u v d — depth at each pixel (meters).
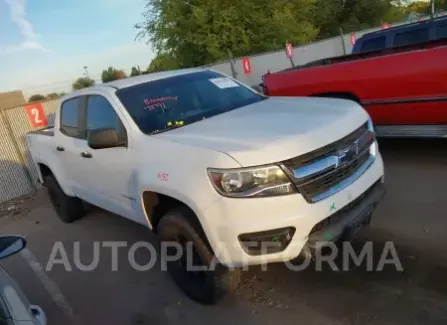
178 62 23.38
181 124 3.87
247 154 2.91
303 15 26.08
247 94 4.59
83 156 4.66
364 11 31.16
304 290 3.52
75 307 4.02
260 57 17.41
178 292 3.89
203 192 3.02
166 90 4.30
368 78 5.74
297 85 6.59
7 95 14.76
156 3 23.41
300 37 23.80
